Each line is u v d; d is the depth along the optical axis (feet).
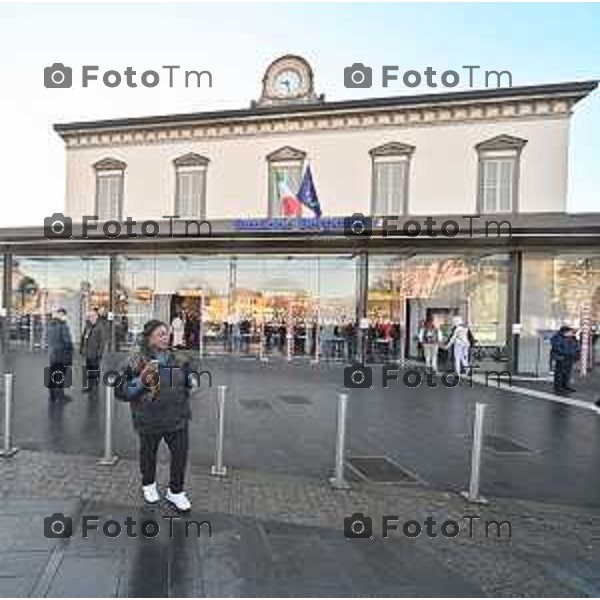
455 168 92.63
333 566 16.26
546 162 89.66
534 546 18.13
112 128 105.91
